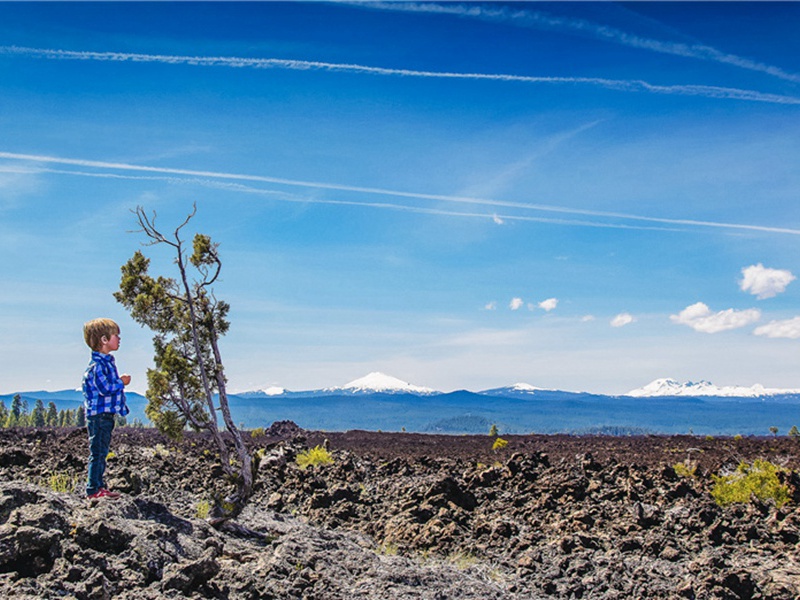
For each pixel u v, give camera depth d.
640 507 14.69
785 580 10.73
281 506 15.41
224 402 11.56
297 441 30.48
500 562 11.99
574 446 34.88
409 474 21.14
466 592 9.79
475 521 14.85
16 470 13.82
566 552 12.30
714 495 16.50
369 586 9.16
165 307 11.62
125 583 6.89
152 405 11.17
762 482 16.31
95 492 8.84
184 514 12.25
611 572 11.03
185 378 11.23
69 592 6.38
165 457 20.17
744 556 12.12
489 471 19.02
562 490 17.00
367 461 24.88
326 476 20.09
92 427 8.88
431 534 13.39
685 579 10.83
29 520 7.12
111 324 8.98
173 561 7.72
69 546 6.96
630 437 44.16
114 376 8.99
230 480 11.31
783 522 13.38
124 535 7.53
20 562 6.69
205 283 11.98
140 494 13.35
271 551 10.00
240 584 7.93
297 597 8.22
